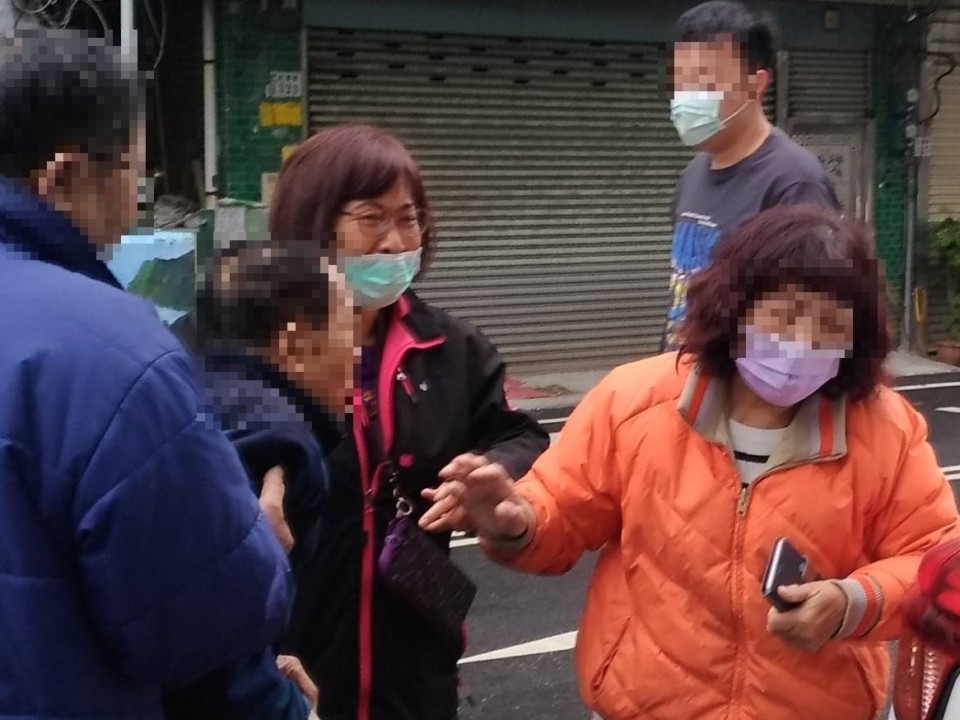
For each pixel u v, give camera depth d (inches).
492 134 470.9
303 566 88.4
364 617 98.6
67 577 62.2
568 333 498.3
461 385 104.0
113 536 60.7
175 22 429.7
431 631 101.2
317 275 82.5
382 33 442.3
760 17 141.5
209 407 68.7
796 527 87.4
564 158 487.5
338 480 97.1
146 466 61.4
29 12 328.5
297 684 91.4
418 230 99.8
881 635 84.8
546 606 235.0
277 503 77.5
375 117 446.3
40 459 61.1
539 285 489.7
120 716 64.9
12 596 60.7
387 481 98.7
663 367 94.3
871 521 90.4
